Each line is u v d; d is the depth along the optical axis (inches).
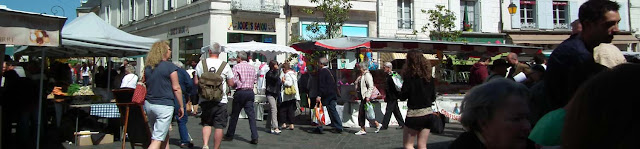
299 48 465.4
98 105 298.8
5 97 279.0
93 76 528.4
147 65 200.7
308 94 397.1
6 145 276.7
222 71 259.1
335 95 357.4
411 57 191.5
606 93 44.7
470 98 81.0
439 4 953.5
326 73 354.6
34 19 200.2
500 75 232.5
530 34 981.8
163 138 196.5
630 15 1017.5
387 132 364.5
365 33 906.1
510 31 972.6
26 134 280.7
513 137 76.1
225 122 251.3
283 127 383.9
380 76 415.5
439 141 317.1
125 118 220.1
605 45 103.3
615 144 43.4
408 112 191.9
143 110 213.9
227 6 818.8
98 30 302.4
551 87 110.5
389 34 918.4
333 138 331.9
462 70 719.7
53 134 323.0
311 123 405.4
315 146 296.7
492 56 515.2
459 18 967.0
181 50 912.3
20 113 280.7
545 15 989.2
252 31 836.6
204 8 828.0
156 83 196.2
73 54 445.1
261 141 312.8
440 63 483.5
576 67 103.2
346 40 416.5
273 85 351.9
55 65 380.5
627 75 44.6
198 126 395.2
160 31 978.7
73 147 279.0
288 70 379.9
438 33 869.2
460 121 83.2
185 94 279.9
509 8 941.8
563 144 50.8
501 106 76.1
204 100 247.8
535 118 109.3
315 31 763.4
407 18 943.7
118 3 1169.4
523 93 78.5
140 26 1059.3
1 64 230.1
